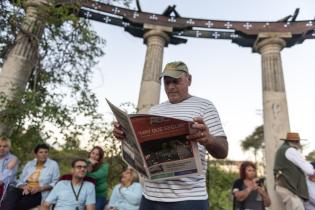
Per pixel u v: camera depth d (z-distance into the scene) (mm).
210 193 13562
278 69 12719
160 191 2496
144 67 13367
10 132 8812
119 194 6312
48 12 10156
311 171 5676
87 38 10664
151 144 2309
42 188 6016
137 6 14102
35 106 8586
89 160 6418
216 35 14352
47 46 10883
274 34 13414
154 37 13805
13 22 10586
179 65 2830
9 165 6414
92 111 9898
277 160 6223
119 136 2691
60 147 9758
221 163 15227
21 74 10695
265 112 12125
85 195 5551
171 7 13953
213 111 2660
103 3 13906
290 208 5660
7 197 5820
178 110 2725
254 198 5715
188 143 2246
